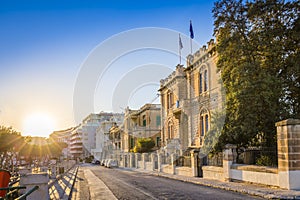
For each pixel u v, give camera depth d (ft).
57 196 44.52
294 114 55.47
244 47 57.88
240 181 53.93
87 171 119.75
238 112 54.60
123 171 112.98
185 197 42.39
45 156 230.89
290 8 58.13
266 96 52.29
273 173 45.50
